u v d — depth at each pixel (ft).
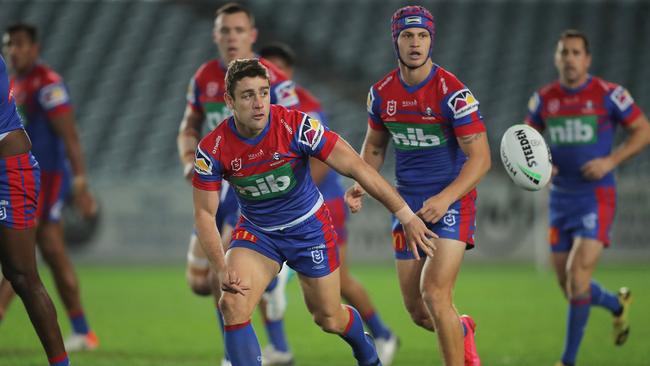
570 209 86.33
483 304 130.41
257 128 56.59
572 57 86.12
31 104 93.04
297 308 131.03
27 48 93.20
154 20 288.10
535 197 188.55
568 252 87.40
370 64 274.36
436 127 64.49
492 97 258.57
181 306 131.34
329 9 298.15
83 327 94.43
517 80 265.95
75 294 93.86
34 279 62.08
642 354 88.74
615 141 228.43
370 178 57.82
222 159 58.39
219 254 58.44
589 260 83.25
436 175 66.08
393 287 152.05
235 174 58.85
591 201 85.25
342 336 64.18
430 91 63.98
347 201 65.77
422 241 58.75
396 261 67.92
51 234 92.84
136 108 253.24
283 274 84.07
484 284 156.66
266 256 61.16
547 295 140.77
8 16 285.02
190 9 291.38
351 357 89.71
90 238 194.18
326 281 62.03
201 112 84.84
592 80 87.30
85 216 97.50
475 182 62.34
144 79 264.11
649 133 86.07
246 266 59.77
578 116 86.89
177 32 283.59
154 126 246.88
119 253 193.98
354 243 192.44
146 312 124.98
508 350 92.22
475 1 300.20
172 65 270.05
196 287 81.46
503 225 190.70
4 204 60.70
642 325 108.37
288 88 78.07
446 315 62.54
